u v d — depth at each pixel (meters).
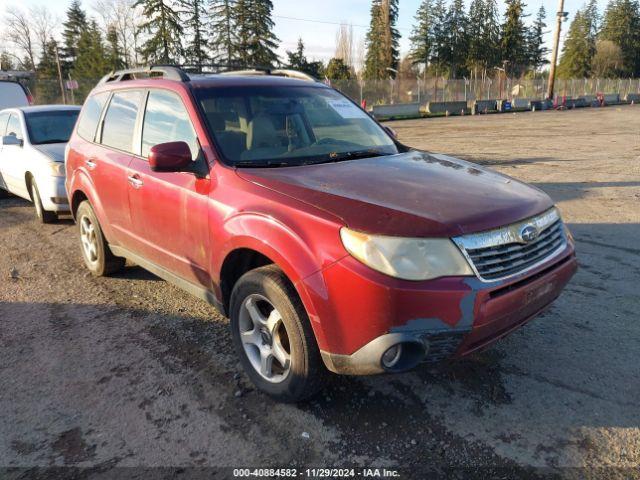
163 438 2.84
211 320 4.26
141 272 5.42
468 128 23.47
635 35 92.81
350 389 3.23
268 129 3.73
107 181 4.46
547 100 42.59
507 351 3.63
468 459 2.63
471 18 83.31
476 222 2.62
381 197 2.81
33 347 3.87
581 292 4.60
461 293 2.47
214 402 3.15
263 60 59.91
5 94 13.88
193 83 3.88
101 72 59.66
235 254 3.21
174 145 3.27
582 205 7.86
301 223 2.74
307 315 2.76
